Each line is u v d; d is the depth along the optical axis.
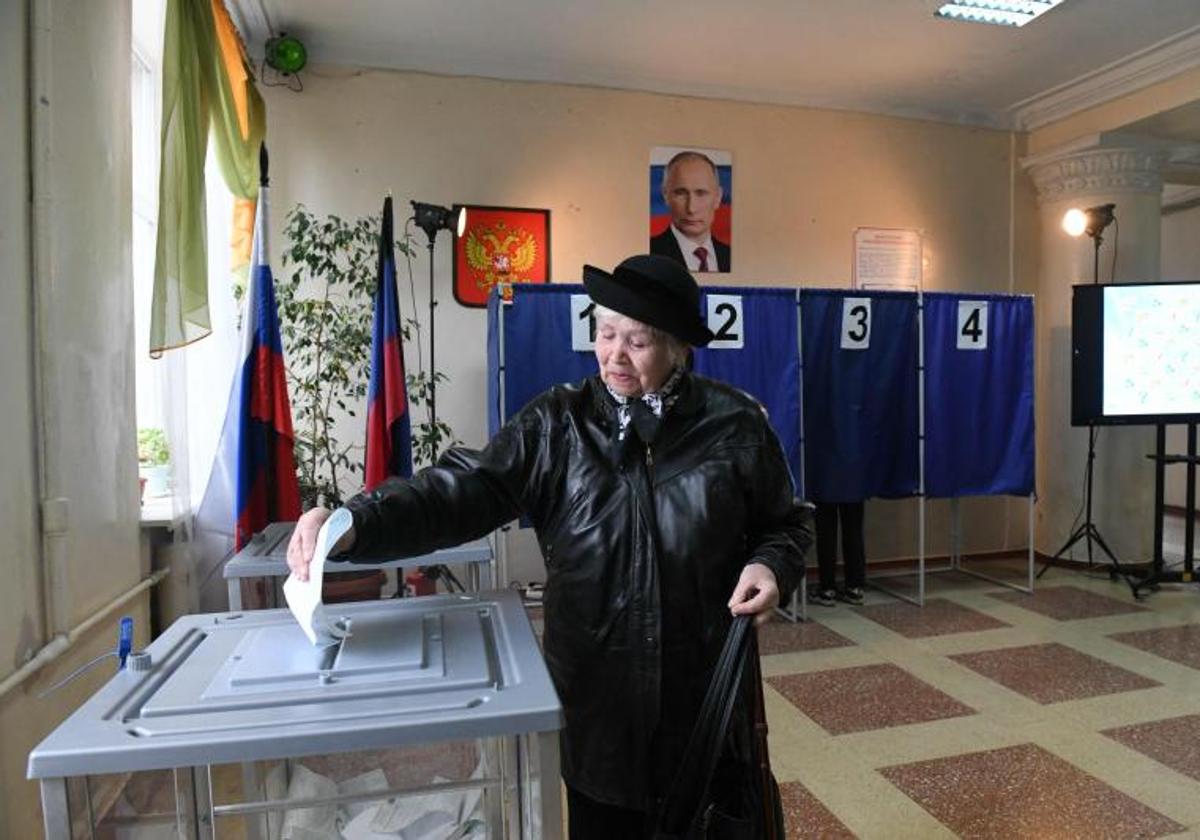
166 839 1.01
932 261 4.79
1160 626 3.55
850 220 4.64
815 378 3.73
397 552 1.06
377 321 2.97
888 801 2.10
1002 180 4.90
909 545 4.80
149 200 2.98
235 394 2.72
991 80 4.33
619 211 4.27
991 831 1.95
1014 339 3.99
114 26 2.17
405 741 0.77
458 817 1.25
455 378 4.06
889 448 3.87
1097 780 2.19
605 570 1.13
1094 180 4.53
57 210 1.83
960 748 2.39
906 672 3.02
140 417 2.99
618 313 1.10
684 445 1.15
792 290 3.66
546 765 0.83
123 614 2.21
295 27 3.68
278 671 0.88
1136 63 4.05
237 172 2.98
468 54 3.95
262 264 2.61
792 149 4.53
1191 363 4.08
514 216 4.11
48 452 1.75
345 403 3.89
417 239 3.99
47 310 1.74
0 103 1.60
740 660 1.04
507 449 1.19
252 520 2.51
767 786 1.12
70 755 0.70
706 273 4.40
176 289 2.32
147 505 2.68
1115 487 4.61
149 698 0.83
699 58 4.01
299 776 1.32
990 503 4.97
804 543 1.21
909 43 3.86
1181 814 2.02
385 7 3.48
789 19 3.61
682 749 1.12
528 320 3.38
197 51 2.51
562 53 3.94
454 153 4.03
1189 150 4.56
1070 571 4.62
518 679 0.87
